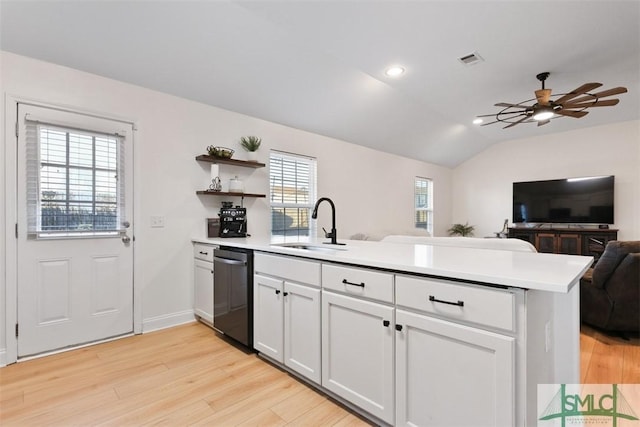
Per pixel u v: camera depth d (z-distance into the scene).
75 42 2.32
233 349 2.47
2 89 2.22
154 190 2.94
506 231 6.37
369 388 1.55
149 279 2.90
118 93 2.73
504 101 4.25
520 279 1.06
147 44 2.48
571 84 3.70
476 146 6.57
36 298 2.35
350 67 3.27
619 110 4.79
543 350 1.26
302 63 3.06
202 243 3.01
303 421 1.60
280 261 2.08
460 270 1.24
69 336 2.48
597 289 2.82
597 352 2.46
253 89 3.28
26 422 1.59
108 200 2.69
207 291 2.93
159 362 2.25
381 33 2.68
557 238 5.61
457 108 4.52
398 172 5.88
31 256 2.33
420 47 2.90
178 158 3.10
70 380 2.00
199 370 2.13
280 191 4.07
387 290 1.47
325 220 4.56
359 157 5.11
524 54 3.03
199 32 2.48
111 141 2.71
